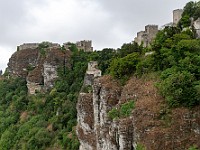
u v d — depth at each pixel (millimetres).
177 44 59656
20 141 102688
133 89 58844
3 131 112812
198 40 61688
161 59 60406
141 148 48219
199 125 47625
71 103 102125
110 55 110562
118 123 53719
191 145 46188
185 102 49656
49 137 96688
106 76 68500
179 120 48562
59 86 114500
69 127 94562
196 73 53312
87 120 74688
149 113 50688
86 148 74062
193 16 74000
